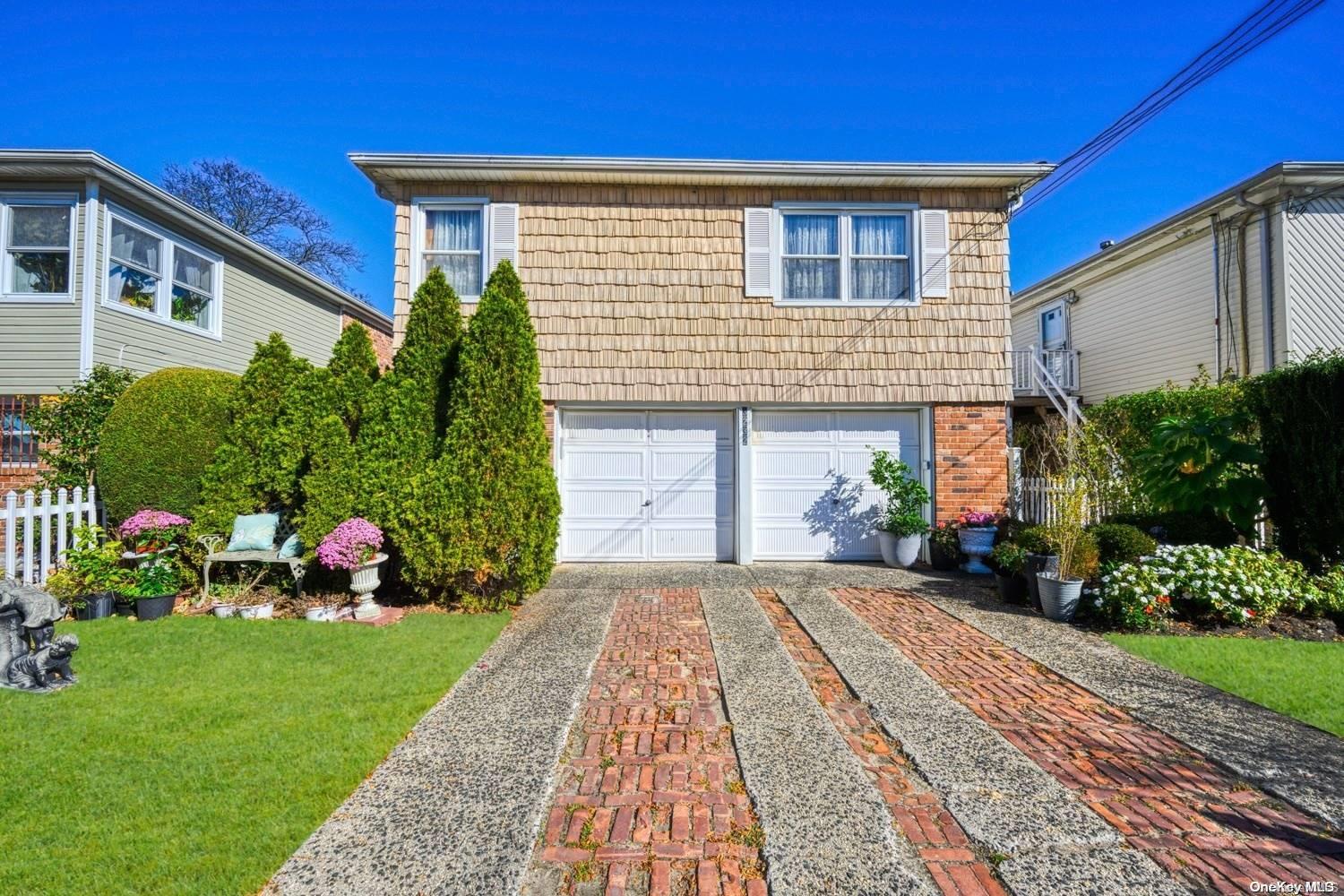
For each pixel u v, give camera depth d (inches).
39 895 81.0
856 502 335.3
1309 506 227.9
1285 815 102.8
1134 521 271.1
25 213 337.4
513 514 232.8
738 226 328.8
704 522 334.0
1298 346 358.0
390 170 311.1
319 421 244.5
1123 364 483.5
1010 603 244.1
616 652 185.2
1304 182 355.3
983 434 326.6
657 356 323.6
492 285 252.1
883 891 84.4
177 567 241.1
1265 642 192.9
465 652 181.9
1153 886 85.7
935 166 312.7
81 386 295.4
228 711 139.0
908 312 328.5
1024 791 109.9
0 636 151.8
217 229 411.2
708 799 107.3
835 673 170.9
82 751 119.5
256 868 86.8
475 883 84.4
